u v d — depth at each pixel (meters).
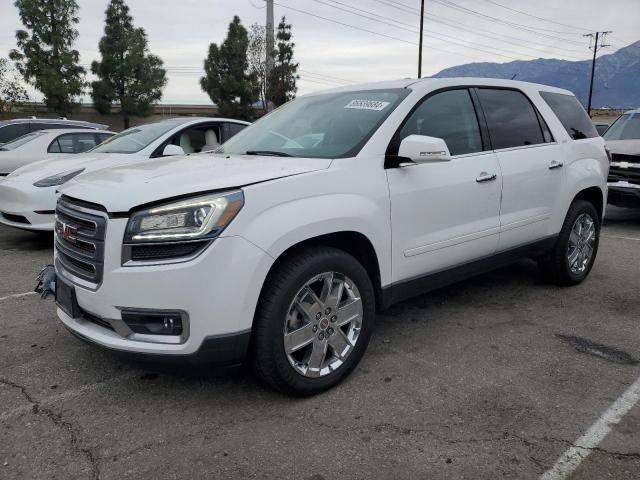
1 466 2.45
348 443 2.62
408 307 4.57
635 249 6.82
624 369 3.41
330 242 3.17
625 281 5.34
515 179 4.19
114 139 7.36
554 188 4.61
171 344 2.64
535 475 2.38
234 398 3.06
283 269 2.85
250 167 3.07
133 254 2.63
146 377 3.31
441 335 3.96
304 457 2.52
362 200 3.15
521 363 3.49
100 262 2.71
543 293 4.94
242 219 2.66
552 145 4.66
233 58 35.84
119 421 2.82
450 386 3.19
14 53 32.16
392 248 3.36
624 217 9.70
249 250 2.65
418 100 3.68
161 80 36.59
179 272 2.55
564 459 2.49
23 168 6.89
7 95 32.72
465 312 4.45
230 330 2.65
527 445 2.60
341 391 3.13
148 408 2.95
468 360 3.54
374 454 2.54
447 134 3.83
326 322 3.06
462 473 2.40
